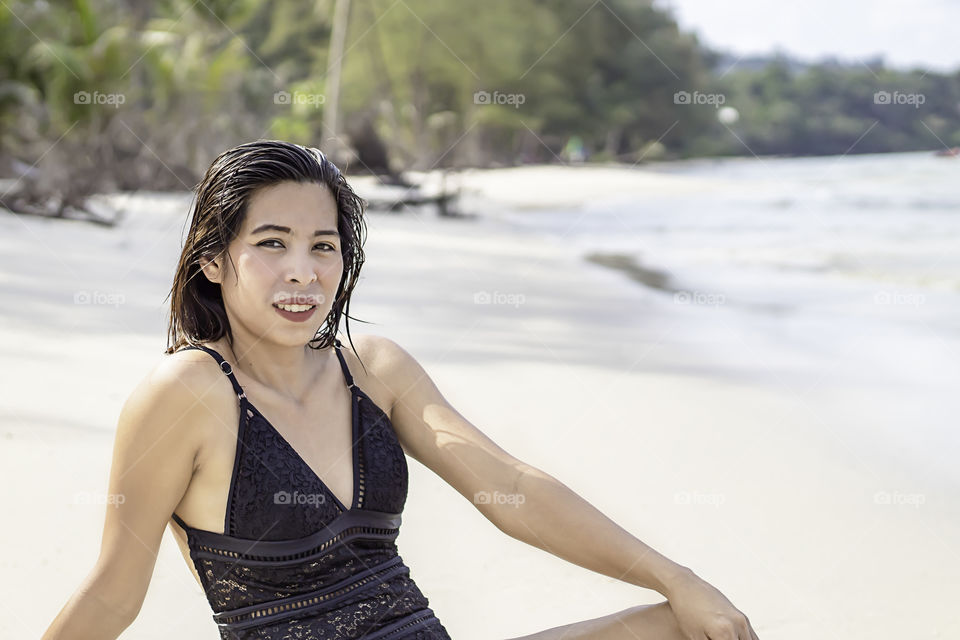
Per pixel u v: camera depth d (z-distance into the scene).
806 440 4.36
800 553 3.07
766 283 10.20
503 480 1.79
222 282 1.63
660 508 3.45
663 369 5.83
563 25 45.69
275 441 1.55
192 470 1.55
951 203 20.05
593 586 2.74
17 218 12.98
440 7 36.44
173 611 2.50
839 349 6.64
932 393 5.35
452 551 2.96
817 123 49.25
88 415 4.14
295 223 1.59
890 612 2.66
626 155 49.84
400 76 36.72
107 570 1.52
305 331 1.60
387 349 1.84
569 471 3.84
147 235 11.77
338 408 1.67
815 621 2.60
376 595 1.59
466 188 19.81
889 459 4.11
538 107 43.03
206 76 21.78
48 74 16.69
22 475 3.38
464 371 5.59
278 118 24.80
